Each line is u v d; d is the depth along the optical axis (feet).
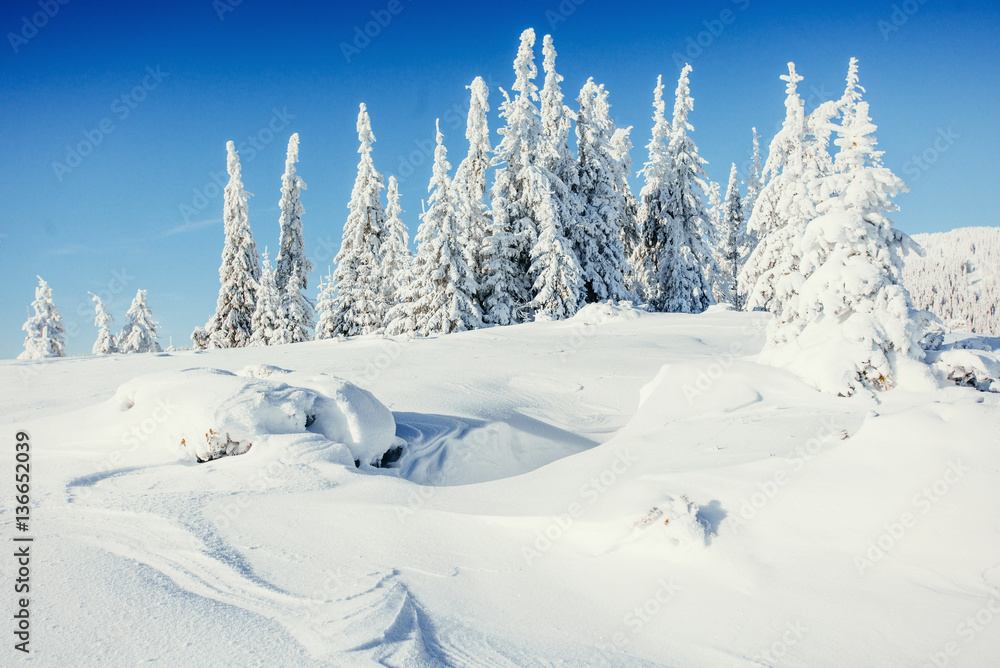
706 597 10.72
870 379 20.61
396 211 116.67
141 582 11.31
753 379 22.93
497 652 9.73
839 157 24.17
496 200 91.91
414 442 24.84
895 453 12.37
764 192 78.64
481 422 29.01
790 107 76.13
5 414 29.37
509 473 26.45
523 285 95.40
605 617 10.68
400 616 10.53
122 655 8.92
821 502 11.97
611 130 110.63
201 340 107.86
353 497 16.06
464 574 12.29
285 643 9.46
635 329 56.85
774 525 11.82
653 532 12.19
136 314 118.21
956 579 9.89
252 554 12.87
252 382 20.99
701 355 44.70
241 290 108.27
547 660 9.53
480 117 101.91
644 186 101.96
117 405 22.18
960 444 11.78
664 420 21.50
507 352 47.60
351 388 22.52
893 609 9.66
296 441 19.21
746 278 63.36
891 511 11.30
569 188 97.91
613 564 12.09
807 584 10.49
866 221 23.67
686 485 13.75
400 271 98.07
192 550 12.88
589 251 94.89
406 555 13.01
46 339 108.06
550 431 31.04
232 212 107.34
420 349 50.34
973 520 10.49
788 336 26.89
